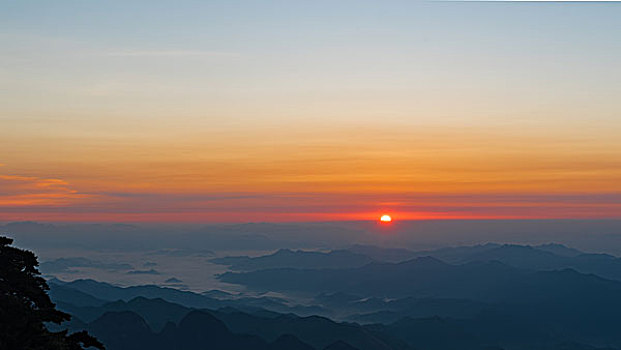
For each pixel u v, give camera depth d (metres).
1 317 45.81
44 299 52.84
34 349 45.12
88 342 51.25
